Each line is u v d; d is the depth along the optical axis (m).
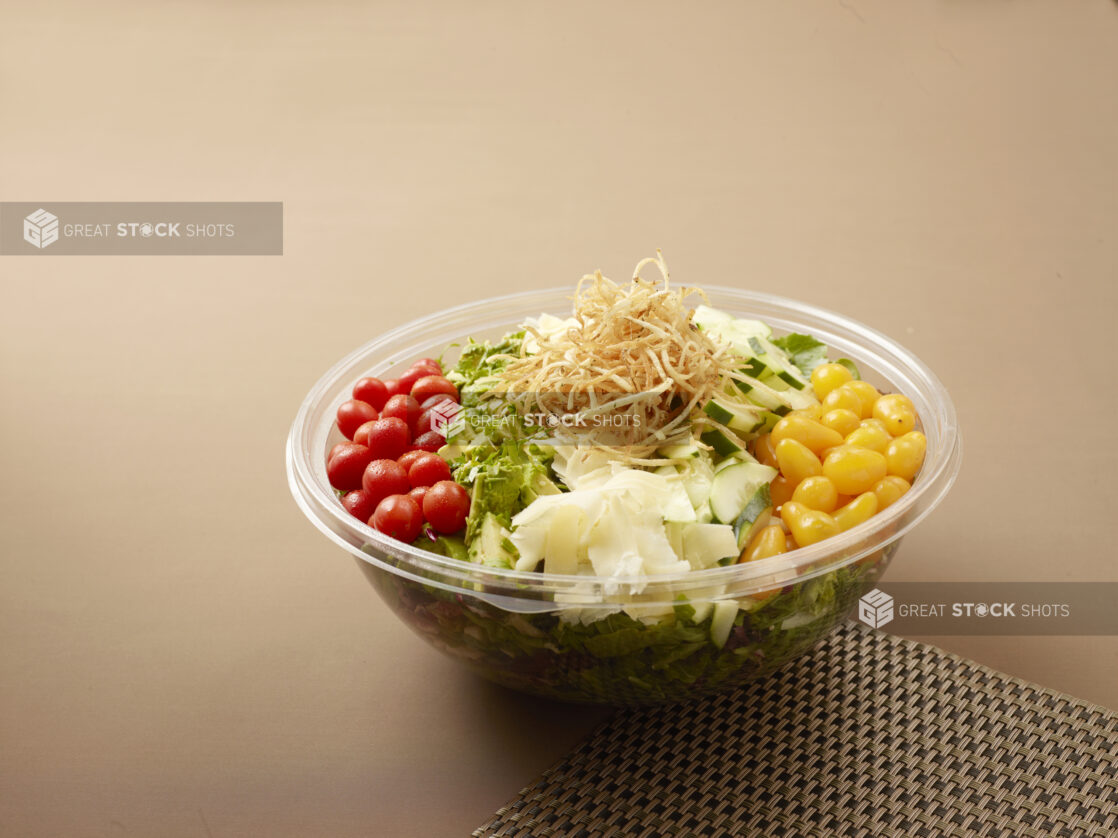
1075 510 0.85
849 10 1.68
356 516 0.69
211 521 0.88
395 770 0.69
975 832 0.64
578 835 0.64
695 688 0.66
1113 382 0.96
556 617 0.62
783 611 0.63
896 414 0.70
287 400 1.00
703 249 1.16
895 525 0.64
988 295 1.07
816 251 1.15
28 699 0.74
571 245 1.18
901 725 0.69
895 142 1.34
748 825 0.64
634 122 1.43
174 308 1.12
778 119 1.42
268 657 0.77
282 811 0.67
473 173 1.34
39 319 1.11
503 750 0.70
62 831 0.67
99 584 0.82
